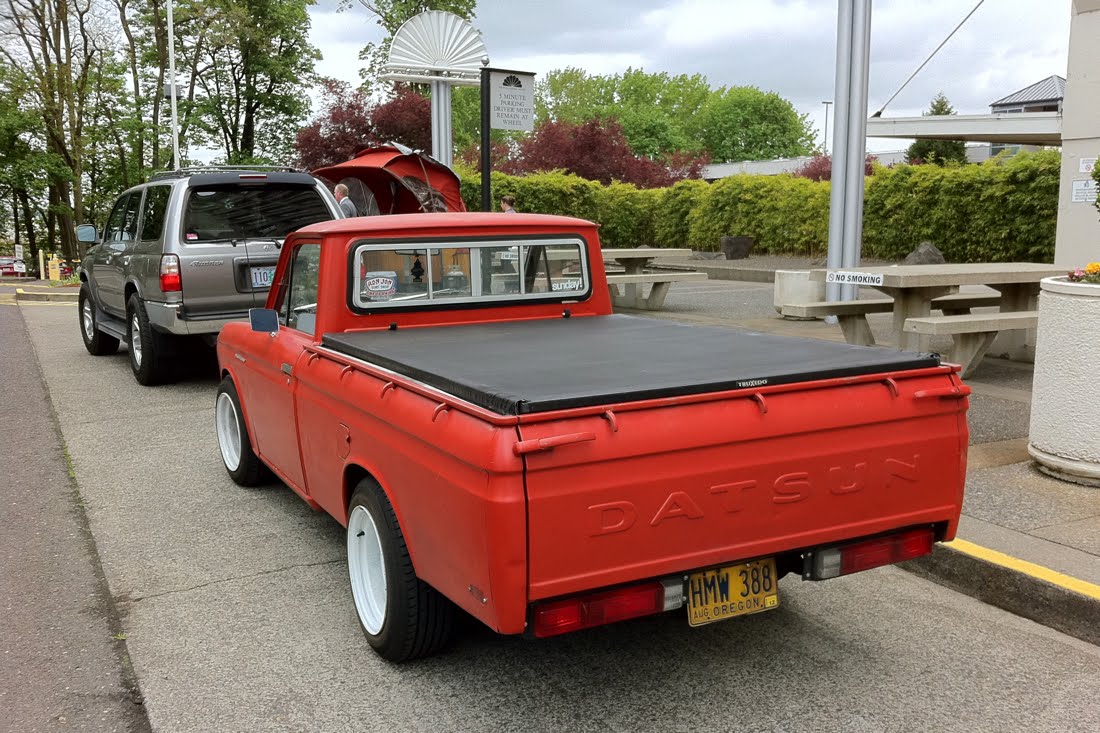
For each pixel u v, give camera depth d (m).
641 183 32.28
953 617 3.88
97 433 7.42
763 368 3.15
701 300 14.98
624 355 3.57
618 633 3.77
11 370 10.41
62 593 4.25
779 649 3.60
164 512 5.44
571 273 5.04
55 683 3.40
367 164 14.27
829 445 3.02
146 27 39.59
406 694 3.28
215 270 8.40
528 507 2.53
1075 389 4.98
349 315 4.35
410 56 14.09
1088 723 3.03
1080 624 3.66
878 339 10.22
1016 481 5.13
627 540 2.69
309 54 44.34
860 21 10.56
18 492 5.85
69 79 36.59
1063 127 9.00
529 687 3.32
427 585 3.26
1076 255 8.99
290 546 4.86
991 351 9.17
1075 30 8.76
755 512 2.90
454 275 4.66
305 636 3.77
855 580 4.32
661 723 3.06
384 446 3.20
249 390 5.25
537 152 31.95
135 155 42.66
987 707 3.14
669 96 90.31
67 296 20.42
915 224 18.52
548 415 2.56
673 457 2.75
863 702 3.18
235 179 8.53
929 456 3.22
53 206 39.22
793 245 22.00
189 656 3.60
